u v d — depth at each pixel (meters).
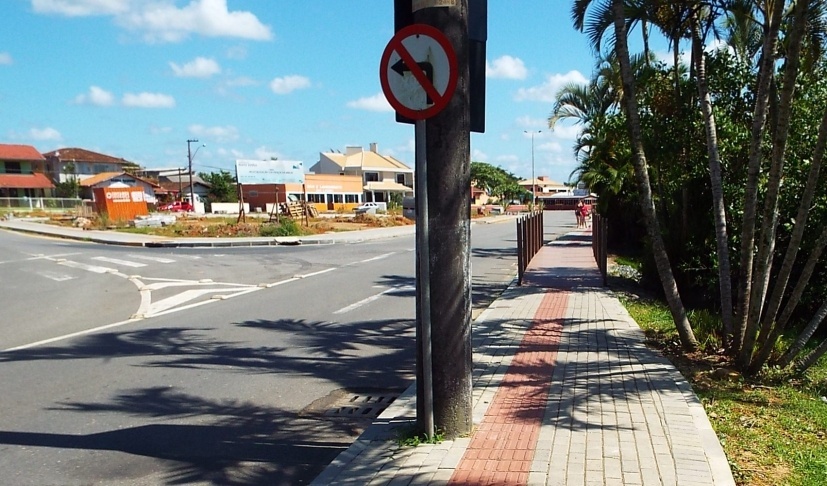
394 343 8.04
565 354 6.80
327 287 12.79
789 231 8.59
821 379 6.25
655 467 3.88
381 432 4.68
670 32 8.54
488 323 8.64
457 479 3.80
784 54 8.94
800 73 9.20
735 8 7.63
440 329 4.37
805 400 5.41
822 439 4.48
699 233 10.00
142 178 74.94
